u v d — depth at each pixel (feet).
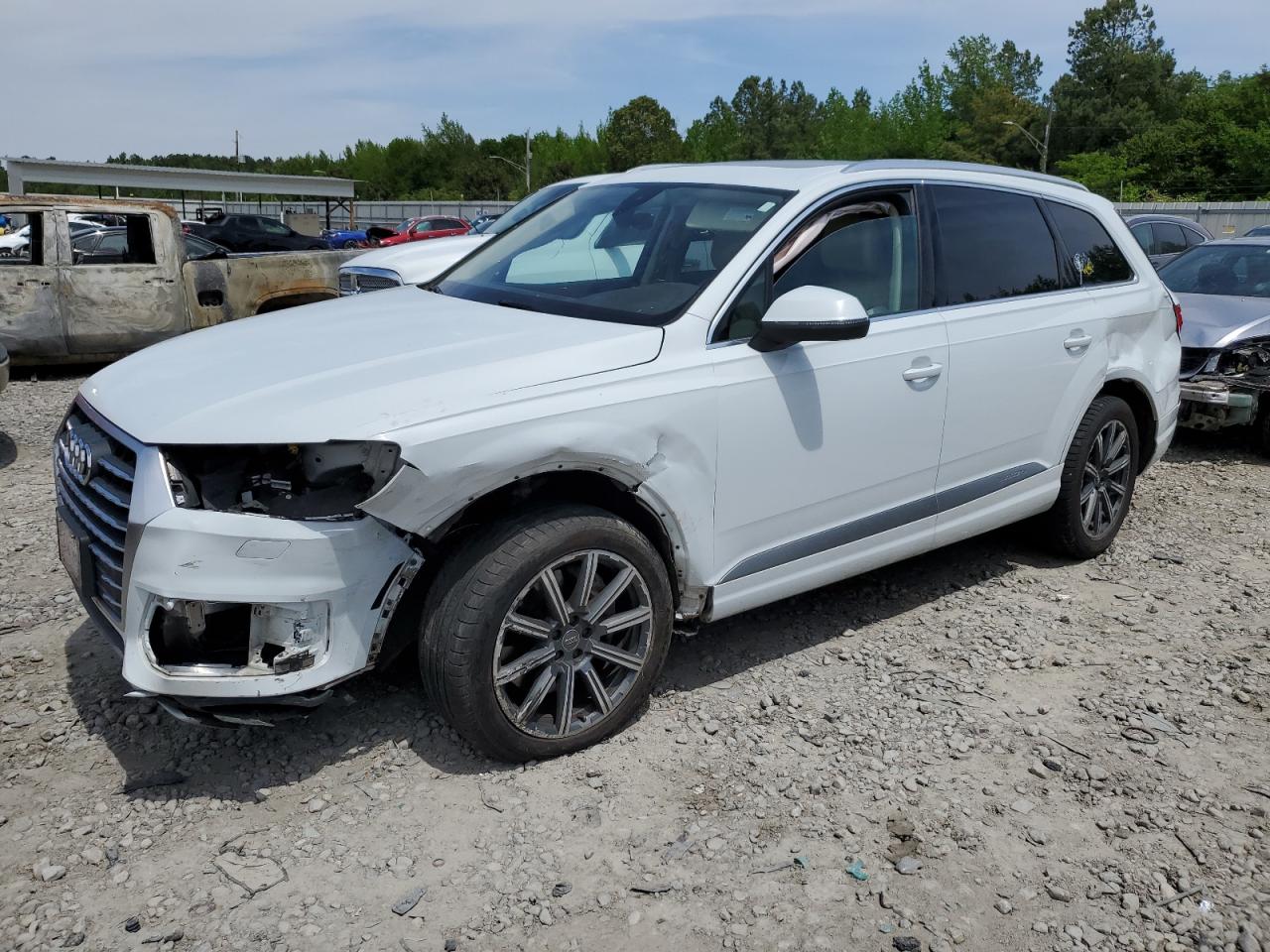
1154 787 10.76
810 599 15.44
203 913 8.61
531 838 9.68
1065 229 16.16
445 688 10.06
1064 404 15.66
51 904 8.63
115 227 39.42
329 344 11.14
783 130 413.59
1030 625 14.71
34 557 16.29
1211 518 20.10
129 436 9.72
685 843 9.68
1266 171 231.09
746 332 11.78
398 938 8.40
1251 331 24.13
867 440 12.86
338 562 9.41
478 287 13.62
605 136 315.99
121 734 11.19
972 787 10.69
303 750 10.98
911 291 13.58
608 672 11.43
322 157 411.75
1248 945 8.55
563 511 10.46
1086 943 8.58
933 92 265.54
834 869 9.39
